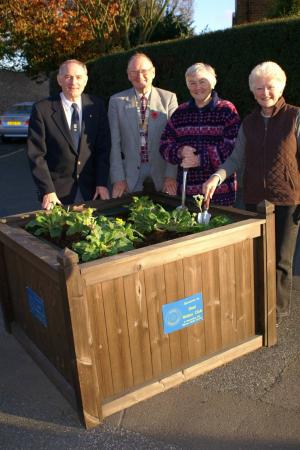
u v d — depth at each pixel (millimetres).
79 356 2367
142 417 2547
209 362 2904
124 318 2533
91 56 17625
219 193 3625
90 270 2318
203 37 7562
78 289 2295
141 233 3115
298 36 6000
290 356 3047
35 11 17328
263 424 2459
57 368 2895
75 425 2523
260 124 3135
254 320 3125
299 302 3770
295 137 3027
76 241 3000
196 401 2654
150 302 2607
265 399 2650
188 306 2762
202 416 2535
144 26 16188
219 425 2465
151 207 3373
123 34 16312
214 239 2736
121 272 2438
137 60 3818
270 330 3137
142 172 4082
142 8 17484
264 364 2971
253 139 3160
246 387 2760
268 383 2785
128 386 2648
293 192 3098
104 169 3949
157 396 2709
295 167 3068
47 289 2697
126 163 4117
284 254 3293
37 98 22203
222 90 7312
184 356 2840
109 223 2996
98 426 2498
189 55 7941
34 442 2412
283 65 6266
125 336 2562
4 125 15719
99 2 15766
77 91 3672
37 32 17391
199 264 2744
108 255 2662
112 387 2586
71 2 17438
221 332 2977
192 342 2854
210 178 3297
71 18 17328
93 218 3176
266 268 2996
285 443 2326
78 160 3828
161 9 16359
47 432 2480
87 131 3822
